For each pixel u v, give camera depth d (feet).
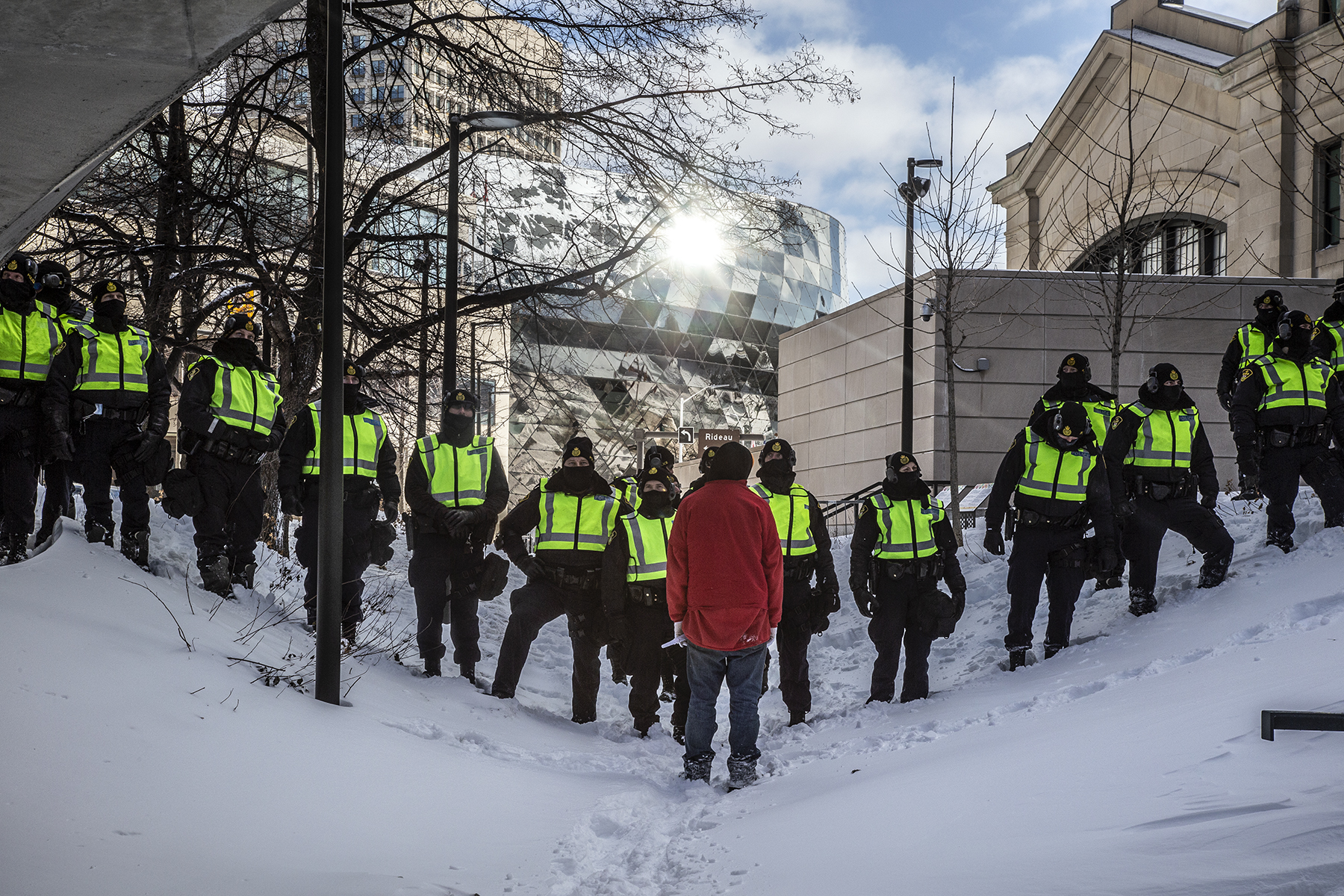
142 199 46.42
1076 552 24.94
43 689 13.82
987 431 78.95
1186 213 96.73
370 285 51.19
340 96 21.25
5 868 9.64
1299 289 78.84
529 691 28.81
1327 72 83.87
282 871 10.87
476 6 53.47
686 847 13.02
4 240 13.96
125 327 22.71
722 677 19.04
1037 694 20.33
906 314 51.83
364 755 16.06
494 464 26.37
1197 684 16.53
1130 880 8.36
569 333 57.93
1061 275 79.25
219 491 23.09
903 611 24.91
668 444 135.64
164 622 19.01
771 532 18.88
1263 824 9.05
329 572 19.31
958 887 8.99
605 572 24.30
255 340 23.85
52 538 22.24
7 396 20.39
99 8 9.85
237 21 10.36
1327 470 26.48
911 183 51.80
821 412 97.09
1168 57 96.43
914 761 16.49
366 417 25.80
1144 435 25.18
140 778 12.53
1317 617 19.22
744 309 220.23
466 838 13.28
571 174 54.60
